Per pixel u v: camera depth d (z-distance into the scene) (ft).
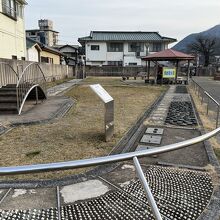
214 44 170.40
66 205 9.56
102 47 129.59
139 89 53.67
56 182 11.27
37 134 18.90
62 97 40.06
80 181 11.40
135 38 128.98
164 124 22.29
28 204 9.59
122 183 11.21
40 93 35.65
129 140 17.34
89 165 5.46
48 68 71.15
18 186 10.87
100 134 18.86
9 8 51.85
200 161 13.66
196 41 182.39
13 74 42.04
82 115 26.13
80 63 113.19
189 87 59.93
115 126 21.22
